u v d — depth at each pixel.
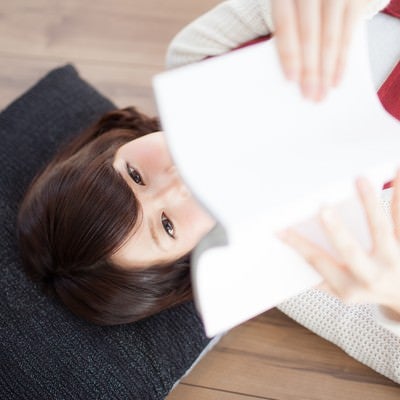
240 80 0.45
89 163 0.82
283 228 0.48
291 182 0.42
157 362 0.95
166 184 0.82
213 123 0.43
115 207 0.77
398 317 0.74
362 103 0.47
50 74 1.15
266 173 0.42
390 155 0.45
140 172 0.85
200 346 0.98
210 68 0.45
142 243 0.80
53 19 1.28
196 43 0.94
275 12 0.47
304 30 0.46
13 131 1.10
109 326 0.96
